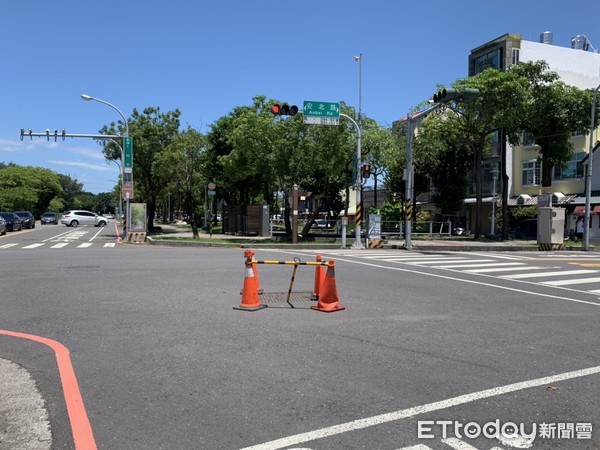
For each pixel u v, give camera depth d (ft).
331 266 29.19
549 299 34.32
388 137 108.47
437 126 107.45
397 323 25.95
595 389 16.81
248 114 98.22
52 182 333.42
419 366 18.95
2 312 27.76
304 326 24.97
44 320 25.90
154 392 16.14
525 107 95.96
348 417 14.33
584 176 117.29
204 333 23.36
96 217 192.34
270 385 16.78
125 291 34.30
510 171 140.36
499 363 19.45
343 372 18.15
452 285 39.75
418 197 172.35
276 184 118.52
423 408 15.05
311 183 137.69
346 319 26.68
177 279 39.88
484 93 96.17
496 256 69.00
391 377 17.69
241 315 27.25
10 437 13.14
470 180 154.51
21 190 279.49
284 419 14.17
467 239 110.42
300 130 95.45
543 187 105.40
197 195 178.09
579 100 101.45
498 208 137.18
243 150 98.84
